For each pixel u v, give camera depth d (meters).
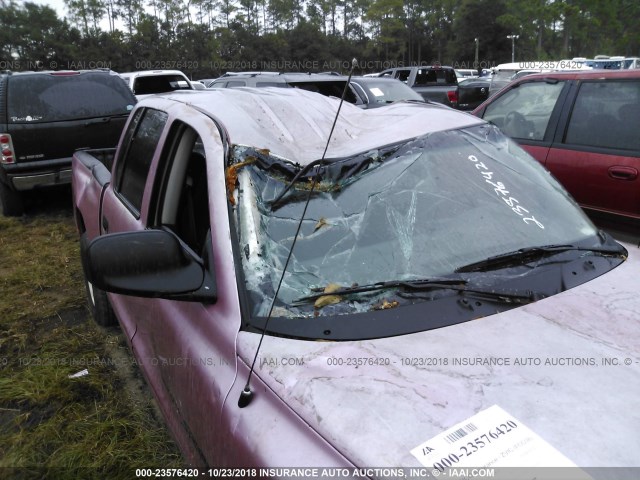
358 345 1.62
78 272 5.20
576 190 4.63
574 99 4.73
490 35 62.09
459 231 2.09
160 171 2.59
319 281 1.84
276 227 1.94
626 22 60.88
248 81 10.55
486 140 2.53
